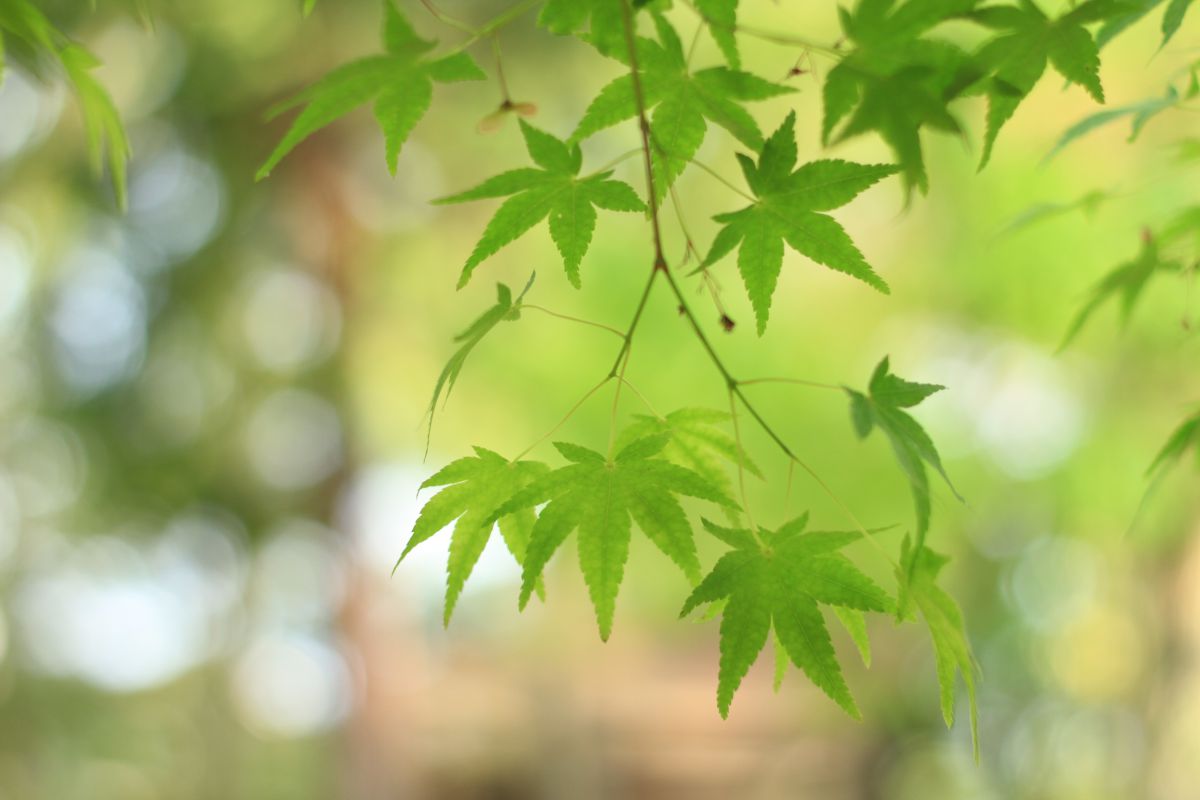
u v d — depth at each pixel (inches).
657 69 49.7
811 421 366.9
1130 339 315.3
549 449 404.8
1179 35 234.2
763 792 560.4
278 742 582.2
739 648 47.9
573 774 547.2
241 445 408.8
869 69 47.9
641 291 383.2
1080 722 480.7
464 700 543.2
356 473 437.7
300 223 412.2
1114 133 268.5
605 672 564.1
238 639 480.1
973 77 48.3
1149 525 357.1
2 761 457.4
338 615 453.4
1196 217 72.4
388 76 48.6
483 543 52.8
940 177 343.3
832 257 49.2
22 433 398.9
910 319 382.9
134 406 389.1
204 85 350.0
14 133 363.9
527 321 418.9
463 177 404.2
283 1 328.2
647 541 448.8
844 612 51.9
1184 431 67.8
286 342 425.1
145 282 394.9
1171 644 376.2
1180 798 371.2
